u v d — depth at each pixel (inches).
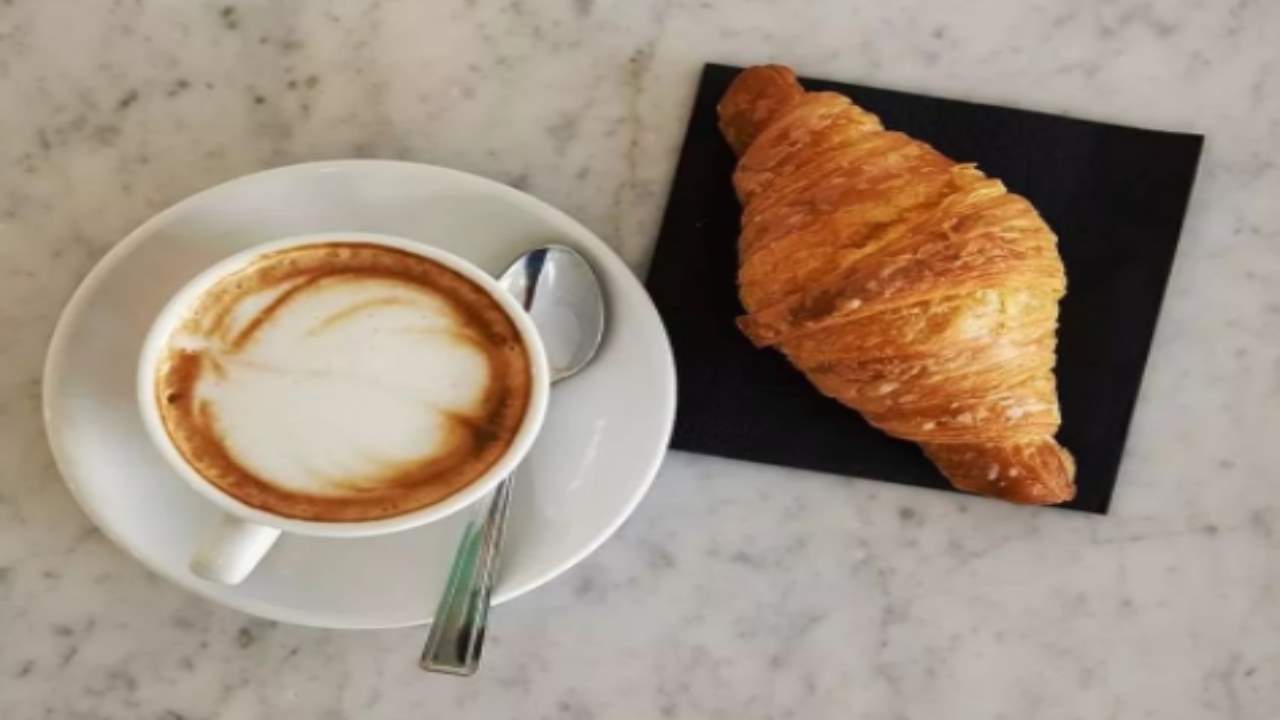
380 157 14.4
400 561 13.0
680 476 14.1
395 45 14.6
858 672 13.9
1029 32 14.4
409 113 14.5
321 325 12.5
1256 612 13.7
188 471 12.1
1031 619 13.9
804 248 12.4
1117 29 14.4
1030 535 13.9
